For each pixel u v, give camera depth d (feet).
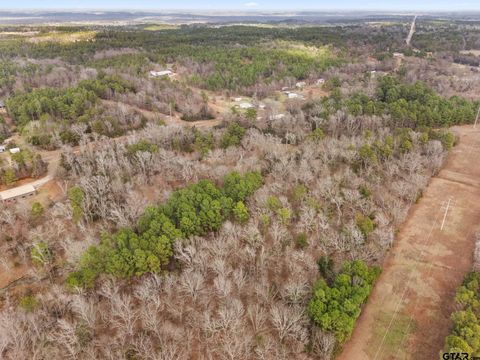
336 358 151.64
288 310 156.04
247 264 187.42
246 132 316.81
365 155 266.16
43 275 192.13
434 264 200.34
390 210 231.09
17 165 268.41
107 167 263.90
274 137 315.99
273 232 197.26
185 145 309.83
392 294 182.39
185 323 160.97
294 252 186.80
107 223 216.95
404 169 267.39
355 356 153.48
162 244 185.68
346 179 246.47
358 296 158.30
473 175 285.43
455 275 192.65
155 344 151.84
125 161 267.18
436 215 239.71
